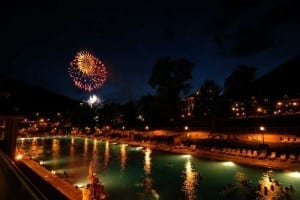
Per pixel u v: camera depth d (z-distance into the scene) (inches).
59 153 1881.2
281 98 2333.9
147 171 1235.2
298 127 1421.0
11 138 1080.8
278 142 1381.6
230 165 1248.8
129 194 884.0
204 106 2123.5
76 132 3695.9
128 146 2176.4
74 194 605.3
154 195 870.4
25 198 403.2
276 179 980.6
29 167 939.3
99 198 509.7
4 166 621.9
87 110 4133.9
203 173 1138.7
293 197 793.6
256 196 822.5
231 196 836.6
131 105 3599.9
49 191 613.0
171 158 1521.9
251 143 1427.2
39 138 3198.8
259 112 2346.2
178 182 1021.2
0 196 408.8
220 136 1845.5
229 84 2768.2
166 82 2711.6
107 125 3740.2
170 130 2459.4
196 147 1641.2
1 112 999.0
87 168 1304.1
